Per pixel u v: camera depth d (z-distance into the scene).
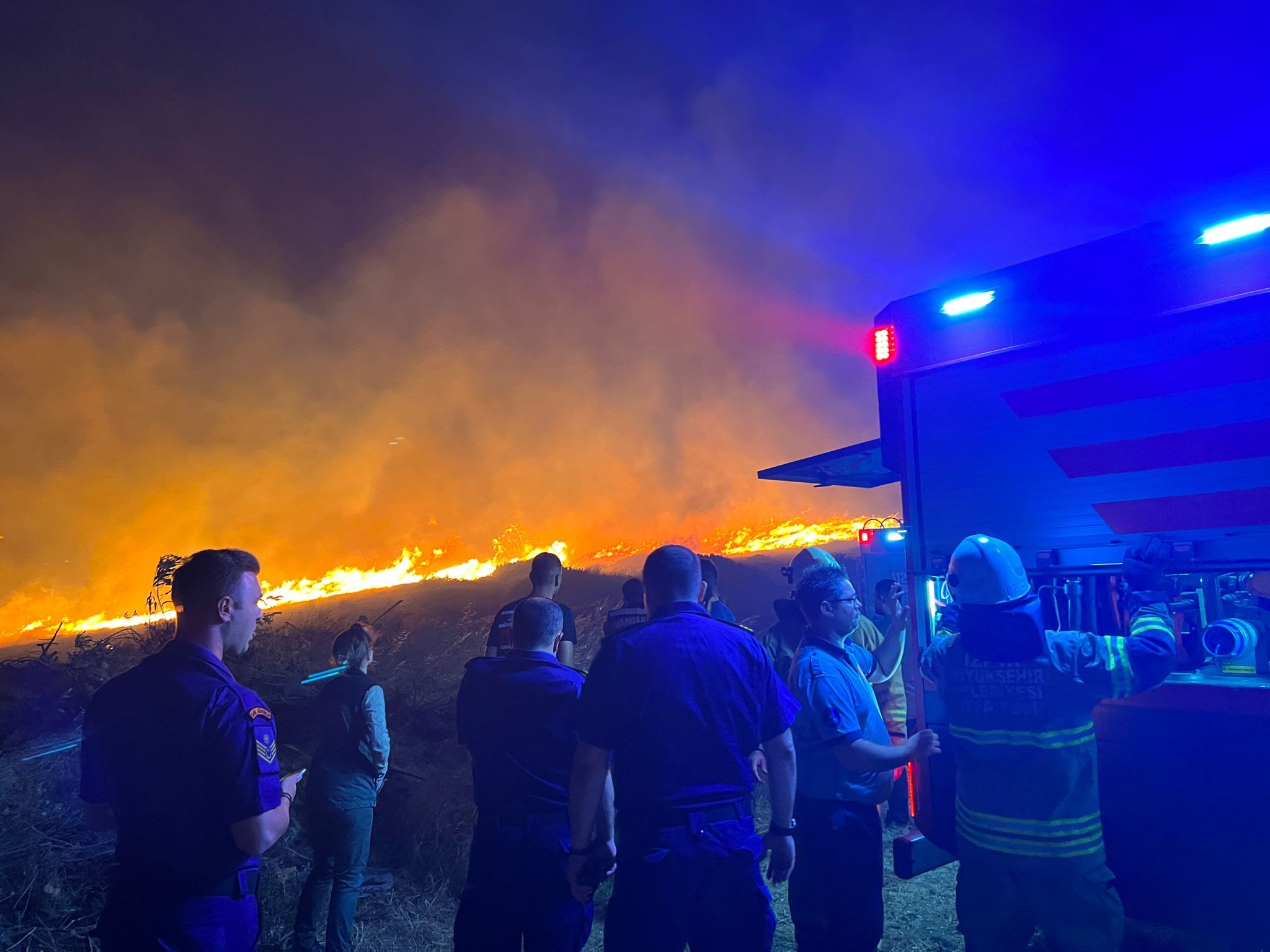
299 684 7.61
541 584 4.74
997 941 3.06
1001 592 3.04
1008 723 2.99
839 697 3.22
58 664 8.17
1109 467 3.45
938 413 4.00
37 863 4.61
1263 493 3.10
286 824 2.35
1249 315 3.14
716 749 2.66
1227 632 3.18
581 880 2.80
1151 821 3.29
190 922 2.19
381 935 4.54
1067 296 3.59
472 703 3.23
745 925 2.59
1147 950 3.71
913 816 4.00
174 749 2.23
